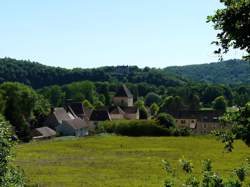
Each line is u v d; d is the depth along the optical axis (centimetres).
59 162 6009
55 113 12900
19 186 1546
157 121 10781
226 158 6381
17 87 12394
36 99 13262
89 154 7062
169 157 6594
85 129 13288
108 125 11725
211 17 875
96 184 4294
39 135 11312
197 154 6969
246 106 877
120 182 4412
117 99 18438
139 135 10606
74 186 4162
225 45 876
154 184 4281
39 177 4628
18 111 11006
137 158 6512
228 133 884
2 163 1513
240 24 856
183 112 14175
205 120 13338
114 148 7944
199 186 896
